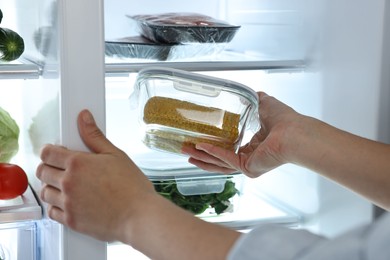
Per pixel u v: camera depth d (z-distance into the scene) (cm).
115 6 159
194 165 141
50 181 96
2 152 131
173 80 118
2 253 121
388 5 119
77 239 96
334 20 131
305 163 116
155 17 143
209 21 142
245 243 63
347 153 112
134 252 149
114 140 155
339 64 131
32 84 123
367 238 55
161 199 91
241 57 159
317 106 138
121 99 154
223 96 118
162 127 119
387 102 122
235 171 130
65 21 90
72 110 93
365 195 112
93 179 91
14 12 139
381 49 120
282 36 149
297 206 148
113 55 142
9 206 107
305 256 58
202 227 85
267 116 125
